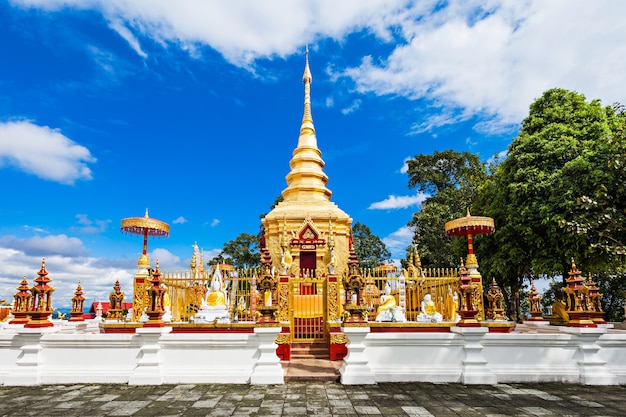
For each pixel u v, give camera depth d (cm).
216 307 1409
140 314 1500
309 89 2898
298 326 1603
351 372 1140
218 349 1188
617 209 2019
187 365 1180
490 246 2834
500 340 1202
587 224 1753
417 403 938
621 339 1205
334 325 1448
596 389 1097
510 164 2619
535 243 2430
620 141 1853
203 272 1697
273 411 871
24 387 1123
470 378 1151
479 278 1534
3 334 1188
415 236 3953
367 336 1191
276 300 1469
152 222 1534
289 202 2445
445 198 4003
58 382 1166
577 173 2206
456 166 4538
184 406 912
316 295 1748
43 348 1196
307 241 2175
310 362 1379
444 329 1356
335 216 2277
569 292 1279
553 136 2436
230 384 1141
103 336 1190
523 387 1113
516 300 2944
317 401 954
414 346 1204
